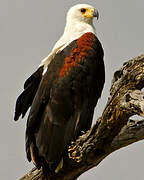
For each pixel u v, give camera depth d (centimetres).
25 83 1196
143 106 757
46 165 1054
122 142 961
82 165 1001
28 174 1086
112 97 841
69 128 1095
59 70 1147
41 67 1220
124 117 836
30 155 1097
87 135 935
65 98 1114
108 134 894
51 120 1089
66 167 1034
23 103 1184
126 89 835
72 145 1000
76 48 1180
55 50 1237
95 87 1184
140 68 822
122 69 856
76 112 1120
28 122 1107
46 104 1124
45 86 1136
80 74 1145
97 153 949
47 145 1067
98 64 1197
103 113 863
